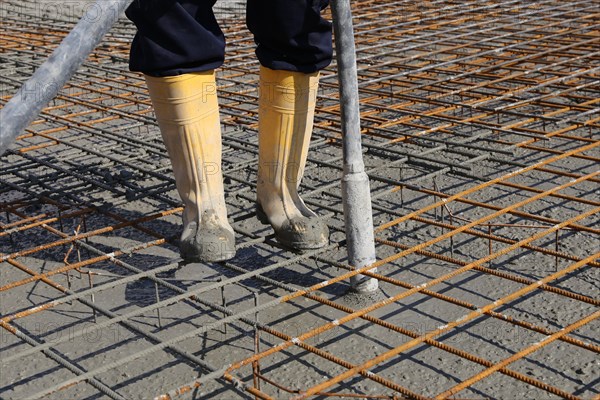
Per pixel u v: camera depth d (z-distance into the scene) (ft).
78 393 10.06
